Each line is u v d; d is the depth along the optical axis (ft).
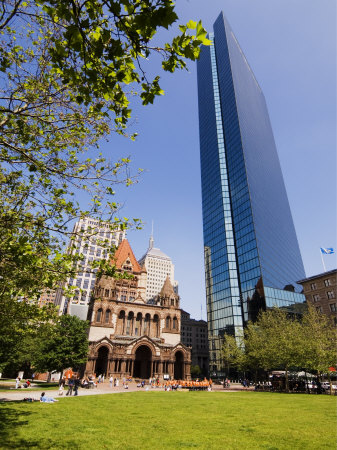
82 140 34.42
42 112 31.19
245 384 200.03
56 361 146.82
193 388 156.56
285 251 366.22
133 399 91.76
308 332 144.66
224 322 293.43
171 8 15.81
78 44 18.58
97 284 226.17
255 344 167.12
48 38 27.40
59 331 154.92
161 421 51.11
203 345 554.87
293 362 136.98
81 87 21.62
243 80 458.50
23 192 34.42
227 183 360.28
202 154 440.04
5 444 31.81
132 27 17.84
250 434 40.47
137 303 233.14
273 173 437.17
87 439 35.91
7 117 29.14
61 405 71.46
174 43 18.06
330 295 245.45
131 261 268.82
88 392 120.88
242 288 289.94
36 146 32.81
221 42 481.87
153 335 231.91
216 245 342.85
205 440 36.58
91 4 18.01
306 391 145.48
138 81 20.57
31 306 50.34
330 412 63.46
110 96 22.40
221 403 82.94
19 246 28.48
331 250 258.16
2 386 138.10
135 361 223.92
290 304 277.64
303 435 39.78
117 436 38.22
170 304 247.91
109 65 20.30
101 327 211.00
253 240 288.92
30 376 239.30
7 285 40.63
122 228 35.27
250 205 305.12
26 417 51.19
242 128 366.43
